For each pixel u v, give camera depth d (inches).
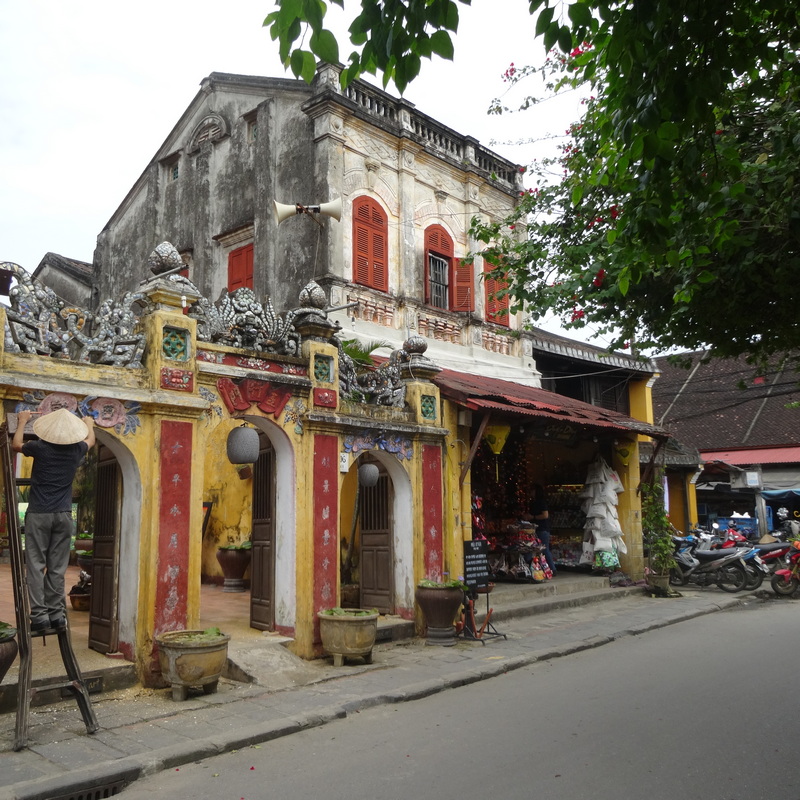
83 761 200.5
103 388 273.4
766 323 285.6
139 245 682.8
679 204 221.5
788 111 245.3
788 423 993.5
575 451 649.6
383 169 556.7
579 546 624.1
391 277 550.9
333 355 364.2
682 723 238.8
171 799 182.7
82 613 403.5
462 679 300.2
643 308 305.3
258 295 545.0
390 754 213.3
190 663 260.4
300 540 339.3
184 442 297.1
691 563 611.2
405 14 145.8
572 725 239.1
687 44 158.4
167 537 286.8
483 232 372.5
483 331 612.1
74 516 645.3
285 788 188.4
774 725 235.6
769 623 452.8
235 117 604.4
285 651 319.9
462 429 446.6
